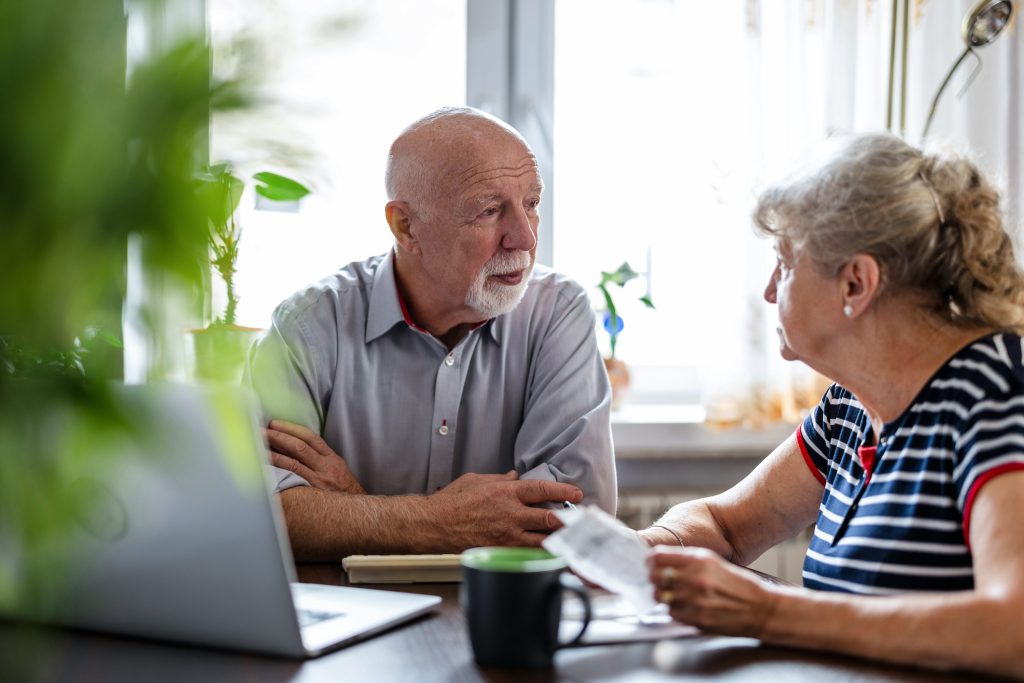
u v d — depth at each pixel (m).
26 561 0.50
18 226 0.45
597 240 2.86
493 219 1.91
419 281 1.98
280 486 1.68
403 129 1.97
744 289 2.59
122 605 0.99
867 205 1.19
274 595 0.93
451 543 1.61
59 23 0.45
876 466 1.24
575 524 1.04
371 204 2.72
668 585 1.02
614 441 2.67
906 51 2.52
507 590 0.94
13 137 0.44
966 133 2.70
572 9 2.82
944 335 1.21
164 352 0.50
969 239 1.19
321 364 1.99
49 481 0.47
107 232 0.46
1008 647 0.92
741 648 1.01
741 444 2.71
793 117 2.63
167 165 0.46
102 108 0.45
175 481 0.87
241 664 0.95
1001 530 1.03
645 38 2.80
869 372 1.23
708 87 2.61
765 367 2.61
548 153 2.79
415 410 2.02
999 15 2.18
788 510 1.53
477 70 2.75
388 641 1.04
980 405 1.13
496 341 2.04
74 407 0.48
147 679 0.90
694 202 2.64
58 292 0.46
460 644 1.03
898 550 1.18
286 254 2.67
